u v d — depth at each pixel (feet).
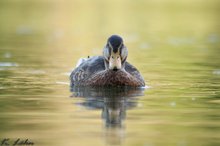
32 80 61.93
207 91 55.21
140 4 202.18
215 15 163.53
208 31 126.41
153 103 48.91
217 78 63.72
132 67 60.59
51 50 93.61
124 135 37.70
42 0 212.23
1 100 49.83
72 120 41.96
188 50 94.22
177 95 53.06
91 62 61.26
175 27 135.54
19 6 188.55
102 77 57.47
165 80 62.49
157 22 146.92
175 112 45.16
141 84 58.34
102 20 152.46
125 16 162.40
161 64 76.79
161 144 35.60
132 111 45.47
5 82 60.18
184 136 37.58
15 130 38.83
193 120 42.22
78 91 55.16
